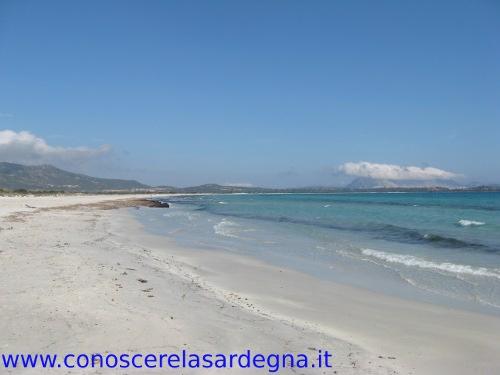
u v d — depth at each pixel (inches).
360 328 373.1
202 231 1218.0
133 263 625.3
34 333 297.9
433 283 551.2
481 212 1894.7
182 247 885.2
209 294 474.0
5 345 276.8
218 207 2923.2
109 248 772.0
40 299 373.4
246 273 625.6
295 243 949.2
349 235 1082.1
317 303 461.7
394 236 1045.8
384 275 607.5
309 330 358.3
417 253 777.6
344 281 574.6
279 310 428.5
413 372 277.7
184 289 485.1
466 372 280.2
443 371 281.0
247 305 438.6
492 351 319.0
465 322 392.8
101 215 1775.3
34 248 676.7
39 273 481.7
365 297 489.1
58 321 322.0
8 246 681.0
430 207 2396.7
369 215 1792.6
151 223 1501.0
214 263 704.4
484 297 480.7
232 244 939.3
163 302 408.5
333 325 381.7
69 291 406.0
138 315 350.6
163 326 329.1
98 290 421.7
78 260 587.8
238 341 312.5
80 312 345.1
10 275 467.2
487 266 640.4
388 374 271.9
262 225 1398.9
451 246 858.8
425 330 369.1
